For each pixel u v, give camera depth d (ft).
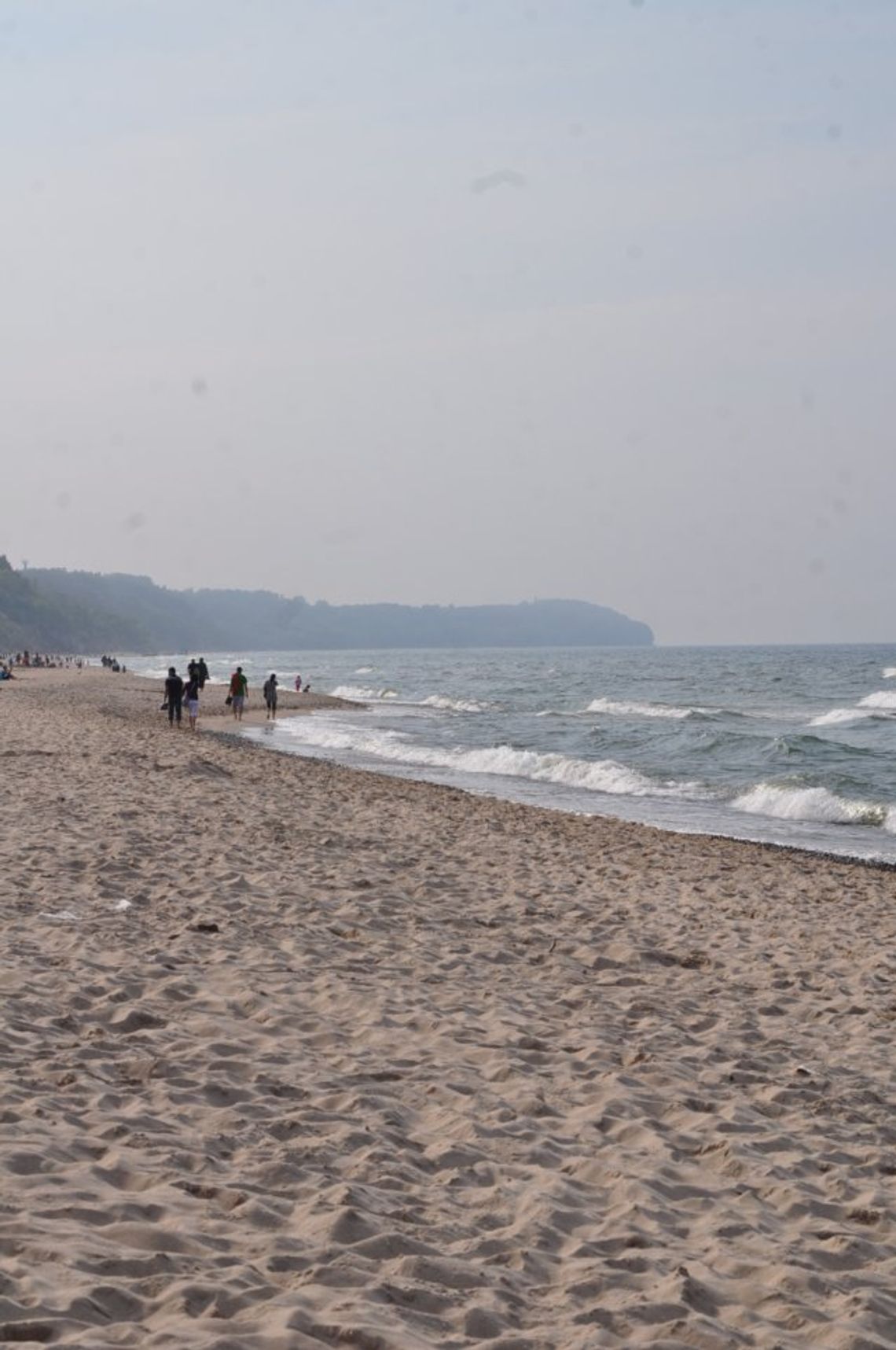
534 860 50.83
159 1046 23.63
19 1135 18.17
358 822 58.03
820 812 80.38
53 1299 13.17
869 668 408.05
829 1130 21.88
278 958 31.09
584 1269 15.78
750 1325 14.70
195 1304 13.64
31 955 29.35
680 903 43.50
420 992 29.12
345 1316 13.57
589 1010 28.76
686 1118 21.89
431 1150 19.48
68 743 90.07
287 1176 17.92
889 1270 16.66
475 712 196.13
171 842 46.29
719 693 264.52
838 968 34.71
